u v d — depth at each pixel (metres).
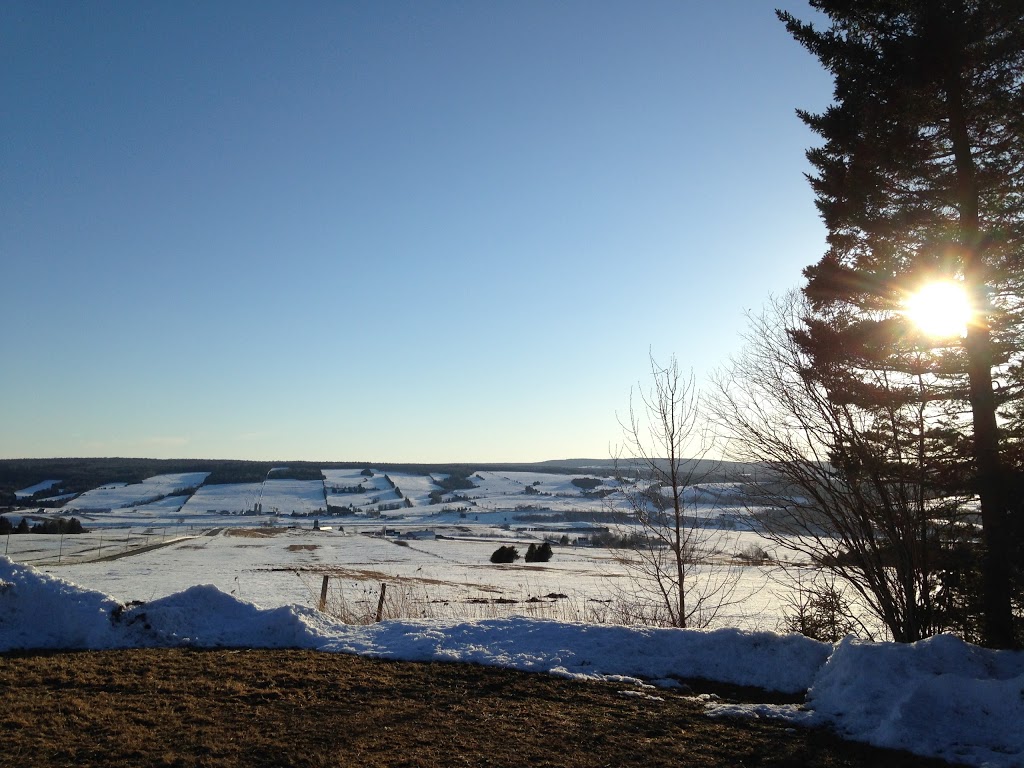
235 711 7.78
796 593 20.95
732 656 10.37
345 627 12.28
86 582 30.77
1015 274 10.66
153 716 7.46
